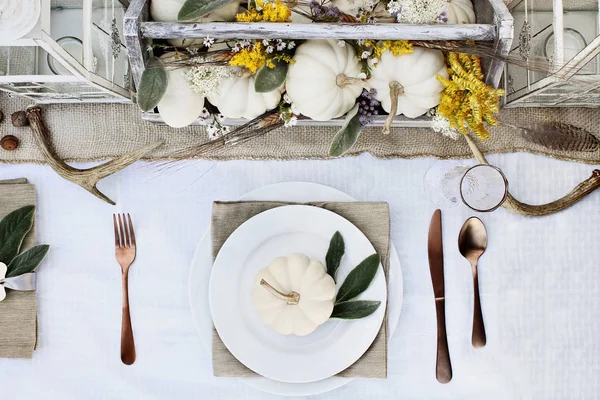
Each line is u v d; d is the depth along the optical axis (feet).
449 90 3.30
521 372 3.80
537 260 3.81
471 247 3.79
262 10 3.18
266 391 3.66
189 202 3.84
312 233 3.66
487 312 3.81
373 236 3.68
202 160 3.83
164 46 3.32
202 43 3.39
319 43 3.28
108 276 3.84
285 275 3.54
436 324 3.79
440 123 3.39
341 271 3.63
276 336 3.66
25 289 3.76
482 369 3.80
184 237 3.83
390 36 3.14
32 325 3.78
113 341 3.83
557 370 3.80
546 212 3.77
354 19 3.32
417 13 3.21
